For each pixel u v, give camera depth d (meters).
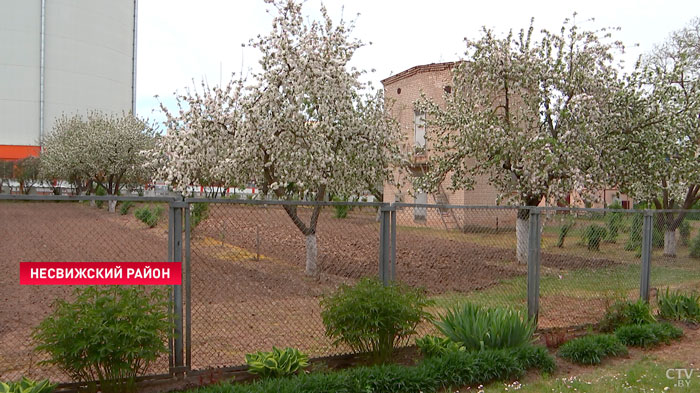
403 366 4.38
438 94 20.16
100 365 3.69
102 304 3.66
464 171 12.52
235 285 7.61
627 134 12.33
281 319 6.16
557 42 11.76
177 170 9.41
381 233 4.90
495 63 11.61
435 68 20.36
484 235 8.21
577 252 8.66
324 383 3.82
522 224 8.64
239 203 4.18
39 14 53.66
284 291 7.37
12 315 6.55
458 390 4.20
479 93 12.26
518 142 10.85
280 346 5.21
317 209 8.27
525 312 5.62
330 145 9.78
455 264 8.57
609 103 11.94
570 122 11.13
